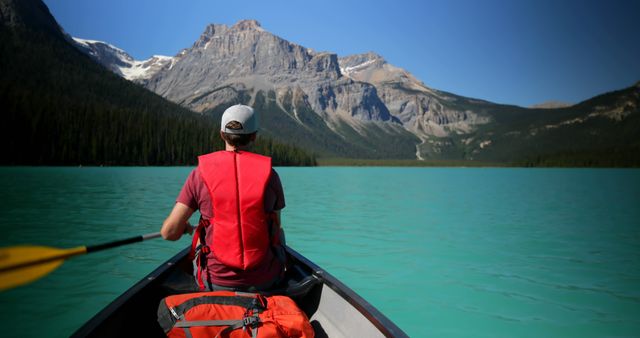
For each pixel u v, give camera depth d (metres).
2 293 6.41
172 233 2.98
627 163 174.38
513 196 28.92
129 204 18.08
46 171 54.38
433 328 5.58
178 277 3.59
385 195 28.42
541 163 189.50
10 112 73.94
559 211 19.41
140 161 91.25
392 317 5.96
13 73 188.38
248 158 3.03
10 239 10.38
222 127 3.11
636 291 7.12
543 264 9.04
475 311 6.18
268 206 3.01
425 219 16.12
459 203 22.98
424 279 7.82
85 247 2.59
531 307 6.36
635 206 21.78
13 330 5.14
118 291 6.60
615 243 11.53
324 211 18.41
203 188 2.92
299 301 3.70
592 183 50.50
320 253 10.00
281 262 3.23
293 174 72.75
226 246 2.87
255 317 2.61
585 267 8.80
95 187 27.95
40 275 2.24
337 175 70.56
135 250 9.48
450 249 10.58
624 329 5.51
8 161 72.19
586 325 5.64
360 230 13.35
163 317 2.72
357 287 7.34
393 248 10.58
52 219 13.52
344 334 3.12
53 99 111.06
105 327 2.64
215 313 2.65
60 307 5.91
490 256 9.75
